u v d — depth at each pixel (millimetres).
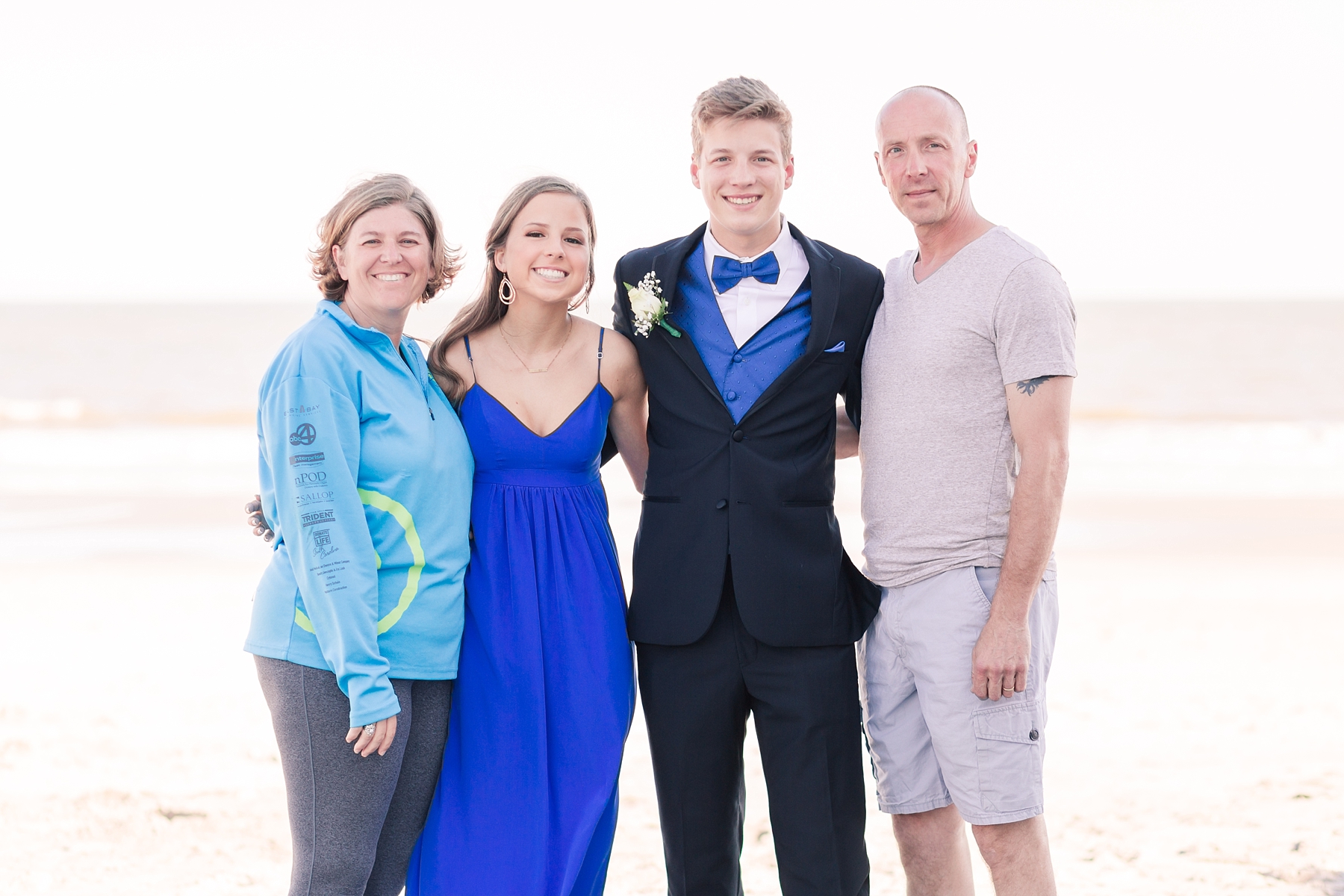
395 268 2689
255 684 6457
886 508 2963
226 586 9258
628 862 3998
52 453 19281
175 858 4031
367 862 2586
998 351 2818
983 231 2998
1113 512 13352
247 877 3857
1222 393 33500
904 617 2936
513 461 2912
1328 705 6004
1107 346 45281
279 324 54875
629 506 12906
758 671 2906
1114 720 5770
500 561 2857
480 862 2775
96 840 4195
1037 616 2916
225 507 13516
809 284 3025
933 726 2898
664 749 2969
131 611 8367
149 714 5887
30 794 4684
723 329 2992
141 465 17625
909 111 2926
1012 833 2855
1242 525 12445
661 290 3025
